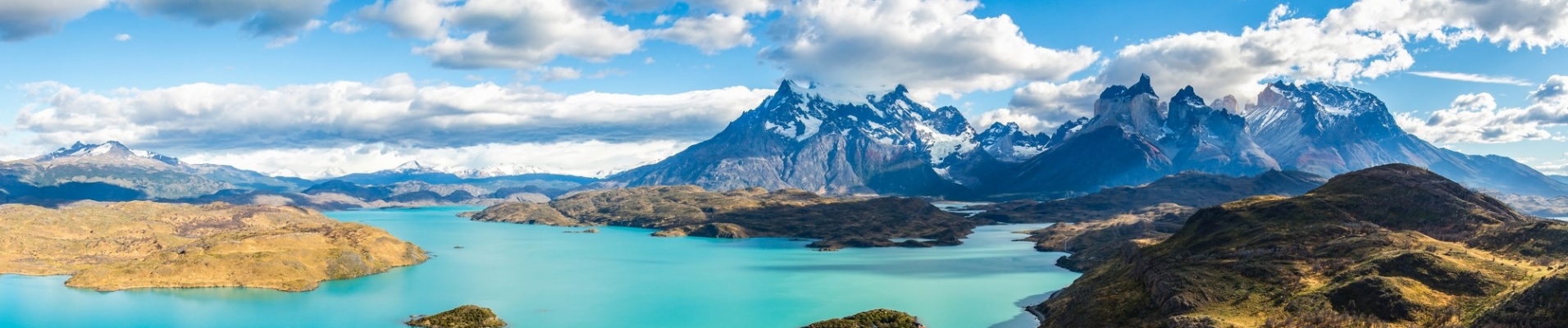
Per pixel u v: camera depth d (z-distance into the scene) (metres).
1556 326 181.88
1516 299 194.50
